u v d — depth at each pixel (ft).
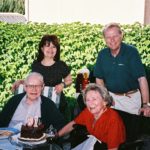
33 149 10.29
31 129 10.51
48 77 14.80
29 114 12.38
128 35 23.41
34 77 12.25
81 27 25.64
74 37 23.63
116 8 32.58
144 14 31.30
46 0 36.78
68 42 23.45
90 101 10.95
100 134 11.03
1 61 23.71
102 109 11.07
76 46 23.38
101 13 33.47
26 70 23.38
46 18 37.04
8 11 64.54
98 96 10.91
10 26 26.68
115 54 13.17
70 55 23.38
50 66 14.85
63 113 14.97
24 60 23.59
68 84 15.05
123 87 13.21
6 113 12.61
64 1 35.60
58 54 14.92
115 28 12.74
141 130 11.36
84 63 23.15
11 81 22.86
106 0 33.04
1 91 22.47
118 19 32.63
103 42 23.07
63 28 25.66
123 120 11.48
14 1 64.54
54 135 11.02
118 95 13.33
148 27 24.62
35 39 23.53
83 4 34.40
